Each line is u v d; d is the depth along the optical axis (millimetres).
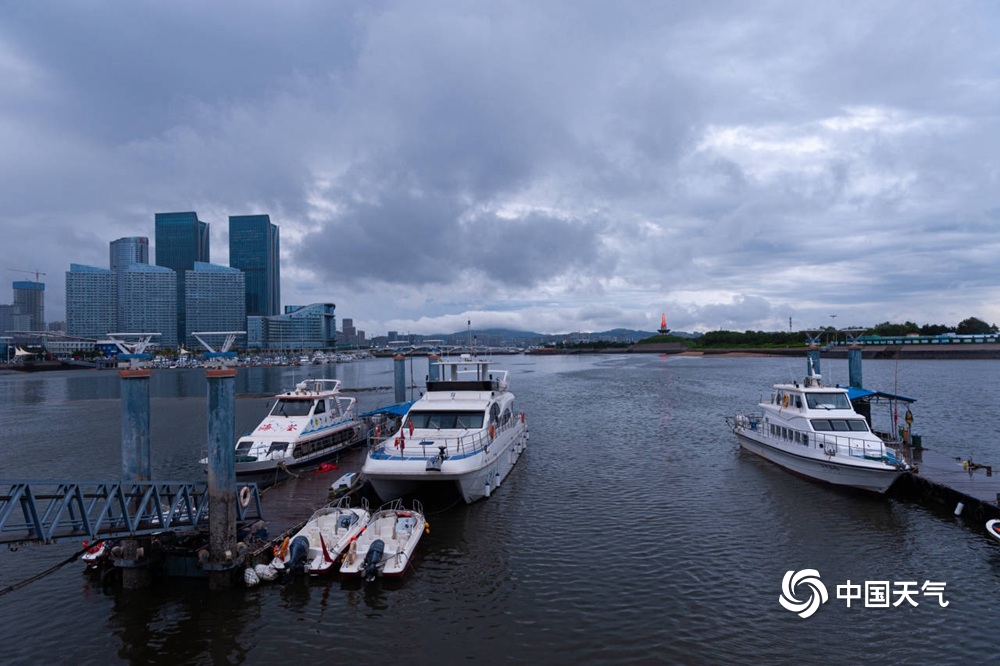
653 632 14719
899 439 32438
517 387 89125
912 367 112938
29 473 33688
